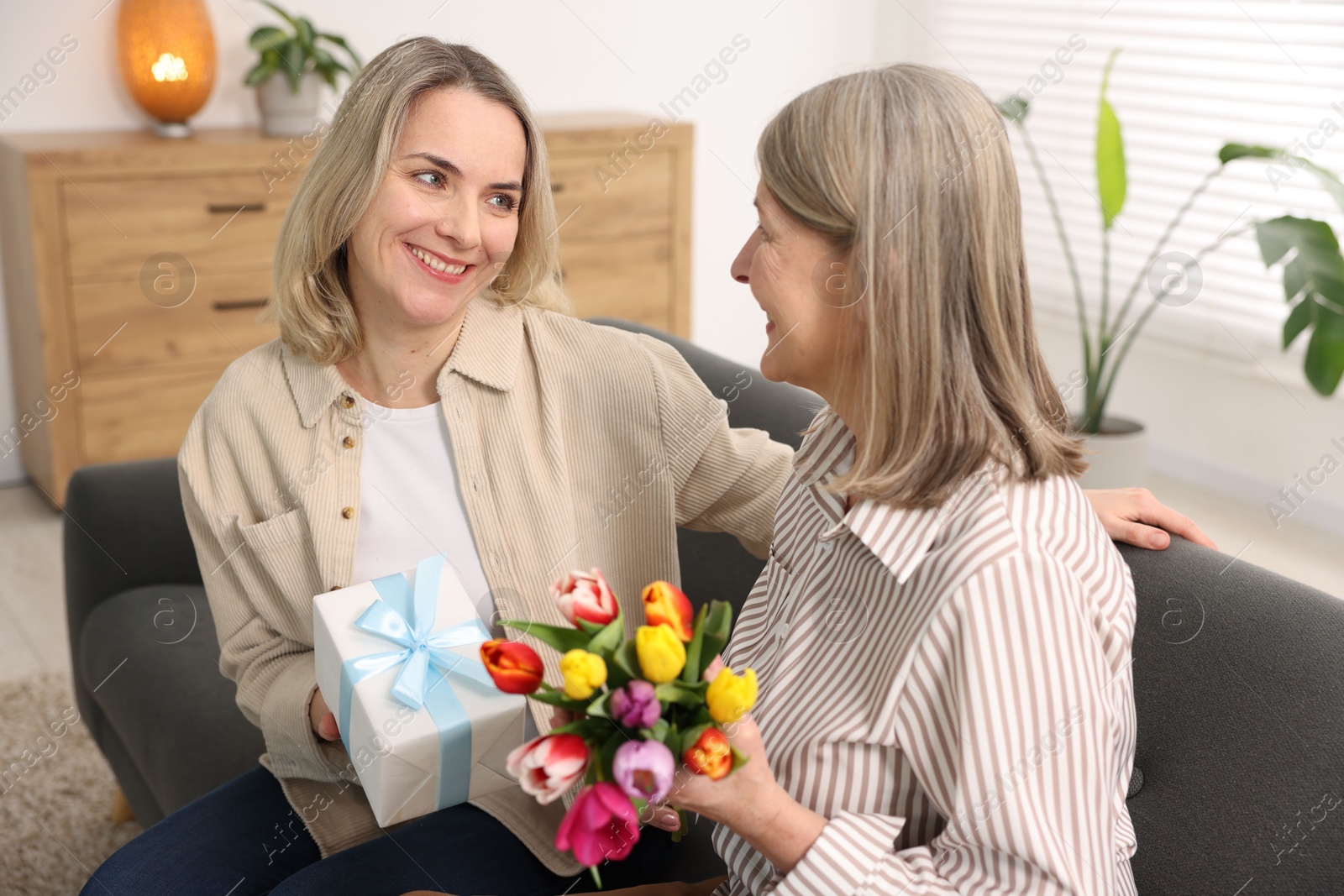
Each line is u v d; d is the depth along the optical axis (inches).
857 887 32.8
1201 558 44.7
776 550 45.0
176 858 49.9
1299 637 39.7
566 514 50.9
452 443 49.9
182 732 63.4
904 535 35.6
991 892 32.6
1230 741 39.3
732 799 32.7
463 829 48.9
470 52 47.7
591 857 28.3
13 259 129.9
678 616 30.4
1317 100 130.7
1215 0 140.7
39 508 135.9
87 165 120.4
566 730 30.0
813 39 182.1
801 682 38.5
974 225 34.8
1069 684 32.7
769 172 37.0
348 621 45.4
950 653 33.6
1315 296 111.0
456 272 47.1
